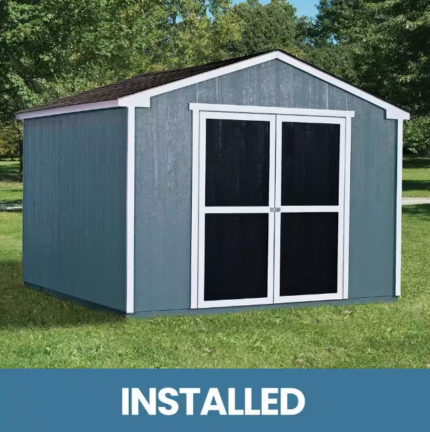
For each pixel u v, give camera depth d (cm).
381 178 915
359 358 666
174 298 821
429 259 1305
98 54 2534
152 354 666
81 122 880
